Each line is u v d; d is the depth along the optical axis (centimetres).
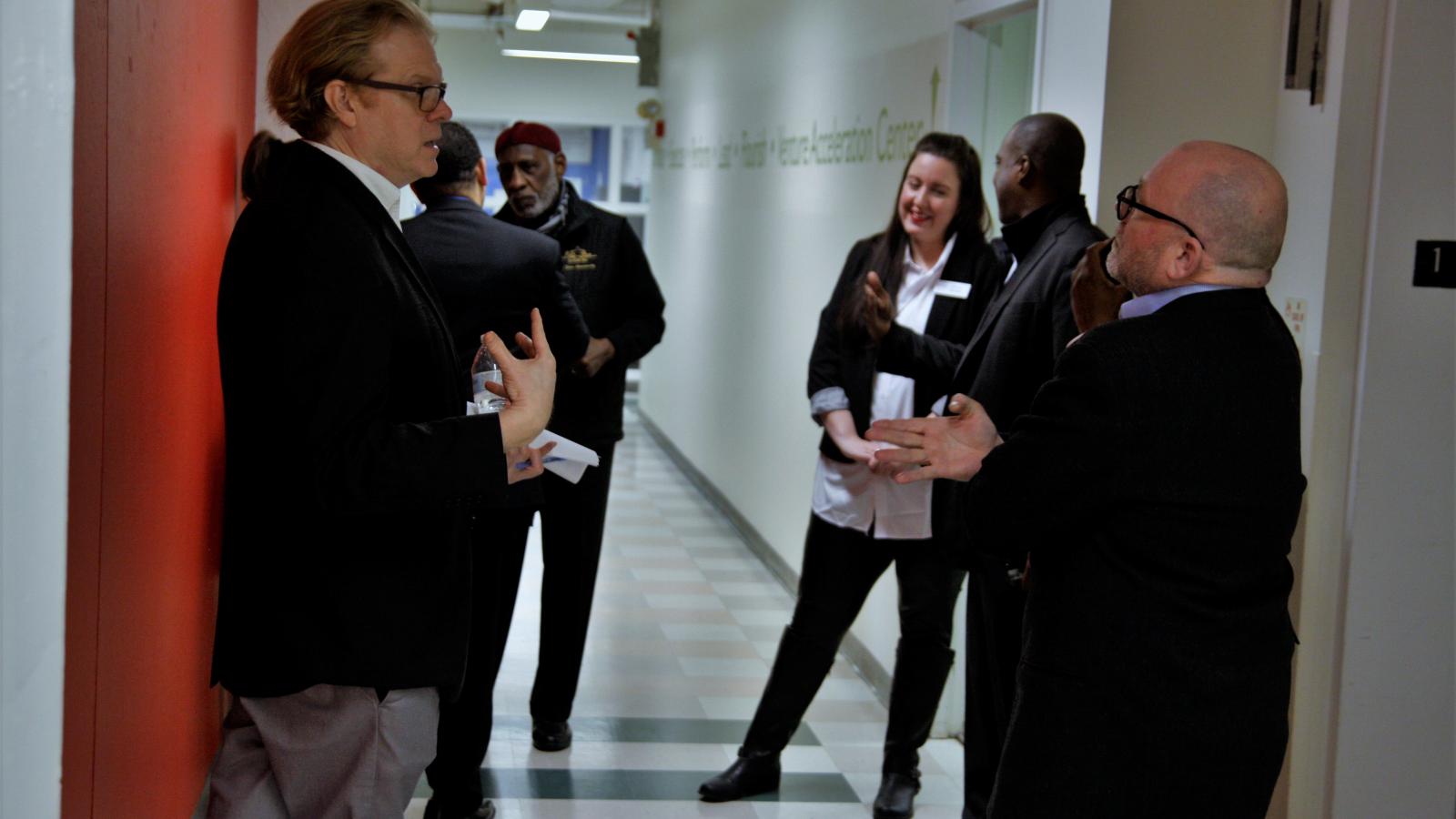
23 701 132
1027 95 436
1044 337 281
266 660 189
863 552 355
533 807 356
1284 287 312
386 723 195
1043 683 190
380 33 194
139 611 231
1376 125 295
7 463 129
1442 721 309
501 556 315
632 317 399
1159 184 193
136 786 230
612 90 1284
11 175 129
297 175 189
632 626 544
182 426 272
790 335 625
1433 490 302
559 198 391
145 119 231
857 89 535
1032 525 189
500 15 1024
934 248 347
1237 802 186
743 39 758
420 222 303
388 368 186
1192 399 183
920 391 338
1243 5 322
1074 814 185
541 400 192
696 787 376
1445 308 299
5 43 129
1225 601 184
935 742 425
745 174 743
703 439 846
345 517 190
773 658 508
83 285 189
